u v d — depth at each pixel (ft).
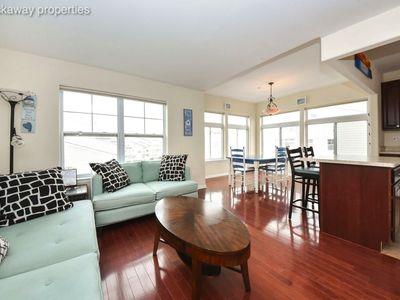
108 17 6.42
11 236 4.76
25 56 8.82
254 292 4.78
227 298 4.62
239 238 4.52
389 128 12.89
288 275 5.35
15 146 8.50
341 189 7.32
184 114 14.16
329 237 7.43
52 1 5.67
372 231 6.61
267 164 15.16
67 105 10.12
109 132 11.33
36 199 5.95
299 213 9.89
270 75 13.93
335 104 16.55
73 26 6.90
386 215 6.33
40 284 3.15
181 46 8.38
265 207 10.81
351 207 7.07
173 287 5.00
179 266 5.83
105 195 8.25
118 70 11.03
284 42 8.13
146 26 6.93
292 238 7.36
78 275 3.38
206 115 19.81
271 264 5.82
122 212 8.32
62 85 9.70
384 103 13.05
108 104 11.31
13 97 8.23
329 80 15.20
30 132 8.89
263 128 22.88
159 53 9.02
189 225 5.12
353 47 7.02
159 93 12.94
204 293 4.78
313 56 10.80
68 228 5.16
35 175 6.35
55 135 9.48
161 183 10.52
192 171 14.62
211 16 6.41
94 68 10.52
